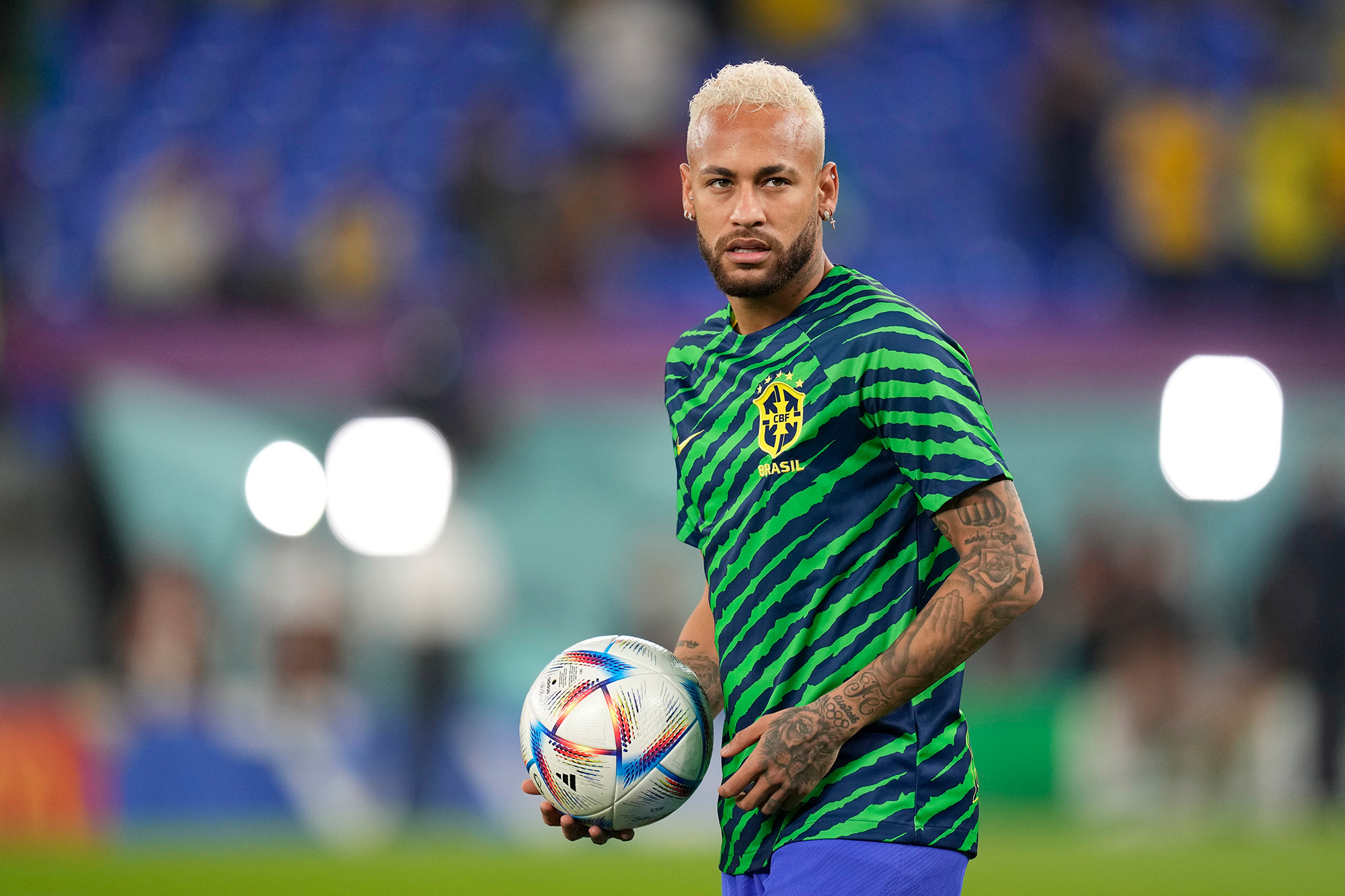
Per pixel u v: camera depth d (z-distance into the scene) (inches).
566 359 1836.9
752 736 362.6
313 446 1820.9
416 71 2581.2
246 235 2095.2
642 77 2343.8
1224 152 2204.7
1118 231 2151.8
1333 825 1539.1
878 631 365.4
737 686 377.4
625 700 398.0
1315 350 1887.3
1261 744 1596.9
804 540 369.1
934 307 1918.1
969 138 2514.8
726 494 383.6
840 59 2613.2
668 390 410.6
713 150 374.6
